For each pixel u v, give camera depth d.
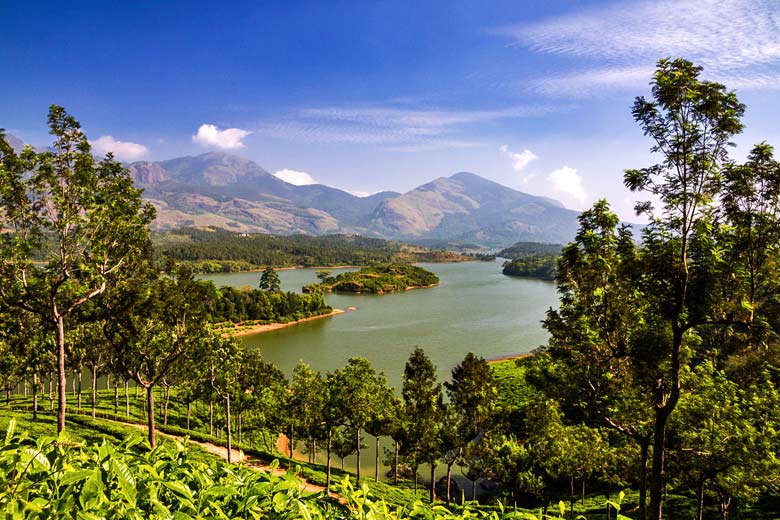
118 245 24.14
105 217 22.55
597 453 26.77
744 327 17.39
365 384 32.50
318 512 4.10
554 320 19.36
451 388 37.75
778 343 16.33
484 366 39.09
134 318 27.22
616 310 17.67
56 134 21.30
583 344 18.41
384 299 180.88
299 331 120.50
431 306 159.00
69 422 37.75
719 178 14.98
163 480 3.97
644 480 19.69
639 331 17.30
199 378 37.75
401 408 39.03
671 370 16.45
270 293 150.62
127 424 41.94
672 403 16.48
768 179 14.83
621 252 17.28
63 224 21.77
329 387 32.81
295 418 35.59
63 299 23.89
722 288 15.75
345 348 98.81
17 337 34.00
